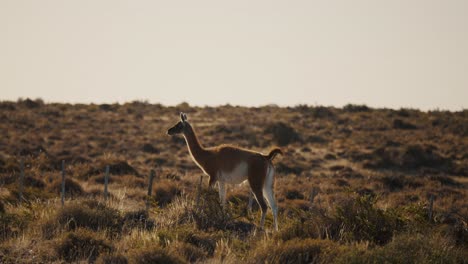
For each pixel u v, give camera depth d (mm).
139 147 127188
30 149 116312
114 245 40719
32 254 38250
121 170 95500
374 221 45219
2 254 37562
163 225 48562
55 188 72438
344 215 45531
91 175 91562
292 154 126188
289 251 38406
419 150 126312
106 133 140750
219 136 141750
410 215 49375
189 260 38750
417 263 36031
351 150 129375
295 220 46500
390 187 101000
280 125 148250
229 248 40781
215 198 50688
